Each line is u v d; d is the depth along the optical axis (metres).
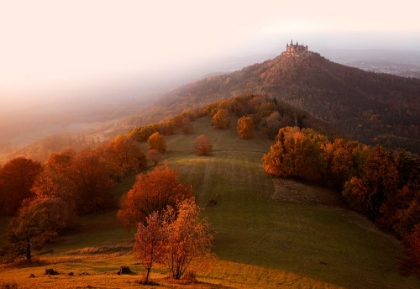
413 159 60.03
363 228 57.16
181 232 28.50
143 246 26.75
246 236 49.78
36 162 77.06
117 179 85.94
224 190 72.19
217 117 139.75
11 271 34.09
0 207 69.44
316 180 78.88
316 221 58.28
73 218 59.09
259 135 131.00
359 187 63.44
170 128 136.50
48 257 42.59
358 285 35.66
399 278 39.81
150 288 24.02
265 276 35.53
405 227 50.41
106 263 37.34
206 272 35.66
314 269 38.56
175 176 53.12
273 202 66.06
